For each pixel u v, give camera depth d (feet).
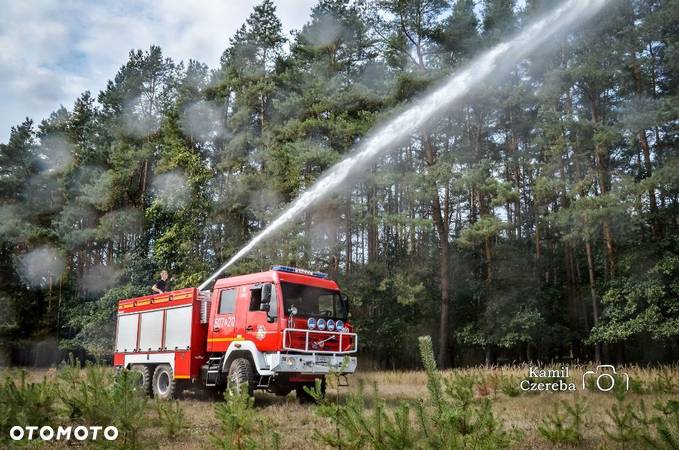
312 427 31.42
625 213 87.61
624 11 93.35
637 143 103.81
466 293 116.06
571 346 114.01
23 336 144.46
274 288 42.39
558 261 124.06
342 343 44.32
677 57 84.99
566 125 90.99
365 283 110.42
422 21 104.83
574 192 90.48
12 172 170.09
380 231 142.41
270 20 135.33
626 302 87.92
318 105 112.98
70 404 26.02
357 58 130.00
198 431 30.45
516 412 37.50
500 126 126.52
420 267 118.11
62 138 171.94
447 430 15.62
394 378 72.69
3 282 149.69
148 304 54.34
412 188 102.22
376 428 17.79
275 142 114.52
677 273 83.25
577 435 25.95
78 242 139.85
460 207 142.10
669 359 108.37
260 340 42.06
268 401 45.78
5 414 24.98
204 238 120.16
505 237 129.39
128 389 23.61
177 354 48.88
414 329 115.03
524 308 105.50
